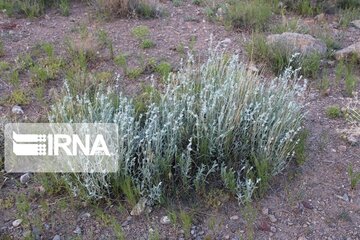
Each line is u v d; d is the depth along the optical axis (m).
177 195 3.73
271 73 5.43
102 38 5.92
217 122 3.97
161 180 3.76
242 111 3.98
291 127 4.15
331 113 4.77
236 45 6.00
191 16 6.77
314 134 4.51
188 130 4.00
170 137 3.87
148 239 3.45
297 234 3.52
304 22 6.73
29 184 3.87
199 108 4.04
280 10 6.99
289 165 4.11
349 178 4.03
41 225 3.51
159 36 6.17
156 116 3.75
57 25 6.38
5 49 5.73
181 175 3.76
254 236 3.49
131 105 4.07
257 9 6.59
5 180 3.89
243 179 3.88
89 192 3.57
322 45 5.79
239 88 4.06
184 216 3.50
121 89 4.91
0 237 3.43
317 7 7.05
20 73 5.27
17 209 3.66
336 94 5.14
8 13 6.55
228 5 6.86
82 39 5.75
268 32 6.34
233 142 3.98
